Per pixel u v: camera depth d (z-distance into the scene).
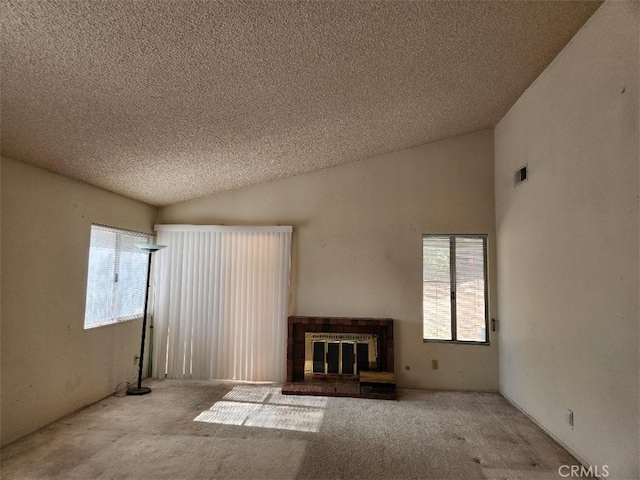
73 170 3.42
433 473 2.59
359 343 4.61
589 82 2.65
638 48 2.19
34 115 2.50
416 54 2.77
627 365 2.27
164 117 2.89
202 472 2.58
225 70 2.46
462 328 4.63
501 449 2.95
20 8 1.66
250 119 3.24
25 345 3.07
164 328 4.88
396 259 4.77
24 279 3.06
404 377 4.61
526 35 2.76
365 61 2.73
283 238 4.88
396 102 3.51
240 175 4.58
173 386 4.52
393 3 2.18
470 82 3.39
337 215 4.92
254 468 2.64
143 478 2.49
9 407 2.93
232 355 4.81
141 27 1.93
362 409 3.80
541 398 3.35
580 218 2.76
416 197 4.81
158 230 5.00
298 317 4.65
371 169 4.91
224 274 4.90
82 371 3.72
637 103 2.19
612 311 2.40
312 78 2.80
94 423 3.37
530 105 3.60
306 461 2.74
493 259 4.60
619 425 2.33
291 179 5.03
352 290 4.80
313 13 2.12
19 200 3.01
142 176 3.96
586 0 2.46
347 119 3.66
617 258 2.36
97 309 4.00
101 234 4.08
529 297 3.62
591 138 2.63
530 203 3.61
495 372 4.47
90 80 2.27
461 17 2.43
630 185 2.24
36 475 2.51
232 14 1.99
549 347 3.21
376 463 2.72
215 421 3.46
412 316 4.67
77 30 1.86
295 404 3.93
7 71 2.06
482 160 4.72
